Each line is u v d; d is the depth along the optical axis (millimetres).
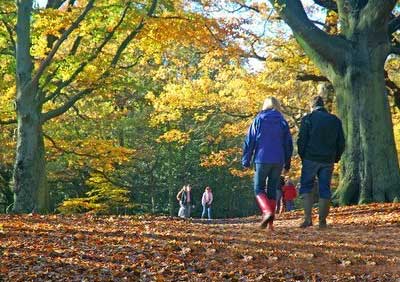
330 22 25969
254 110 30234
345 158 18953
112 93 25297
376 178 18344
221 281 6738
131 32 21578
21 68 18250
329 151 11008
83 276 6723
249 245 8805
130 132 44031
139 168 49562
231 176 54688
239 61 28500
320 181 11164
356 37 19094
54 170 37031
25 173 18438
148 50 22469
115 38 22266
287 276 7066
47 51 20594
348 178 18719
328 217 14633
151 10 20844
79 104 30953
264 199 10383
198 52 28281
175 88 28875
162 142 47438
